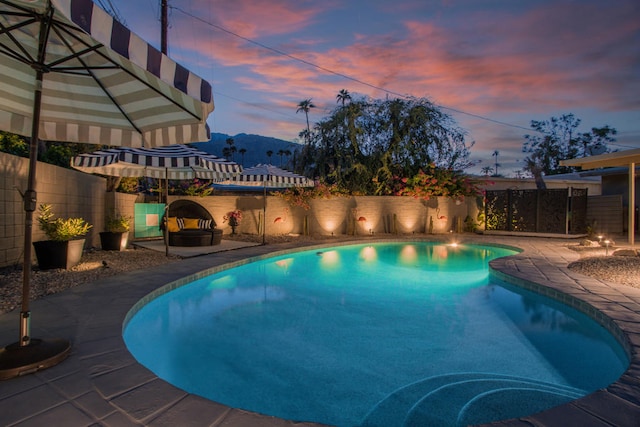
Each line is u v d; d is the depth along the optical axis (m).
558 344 3.94
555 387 2.99
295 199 12.96
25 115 3.52
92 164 6.89
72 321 3.50
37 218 6.30
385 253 10.64
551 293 5.02
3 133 8.31
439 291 6.46
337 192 13.66
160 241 10.40
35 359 2.48
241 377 3.16
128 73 2.93
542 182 17.50
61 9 1.37
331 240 11.55
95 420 1.89
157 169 9.52
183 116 3.42
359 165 15.18
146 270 6.23
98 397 2.13
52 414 1.94
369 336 4.22
